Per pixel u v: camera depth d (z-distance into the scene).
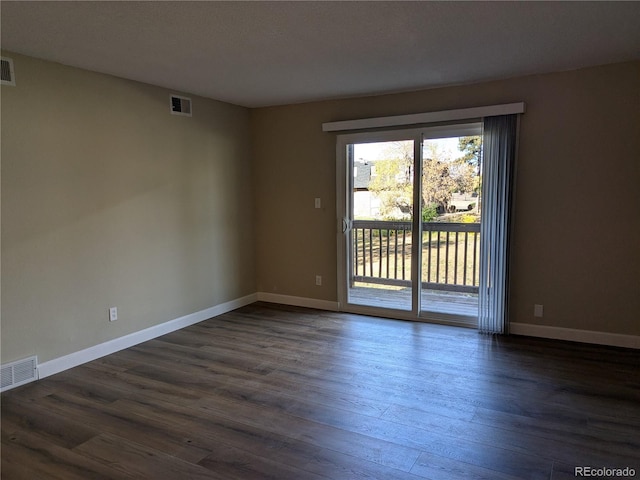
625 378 3.05
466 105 4.01
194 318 4.54
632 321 3.60
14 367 3.04
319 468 2.12
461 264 4.64
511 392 2.88
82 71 3.40
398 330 4.20
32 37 2.70
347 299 4.88
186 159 4.36
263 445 2.32
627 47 3.05
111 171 3.64
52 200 3.23
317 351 3.69
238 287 5.14
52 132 3.21
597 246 3.64
